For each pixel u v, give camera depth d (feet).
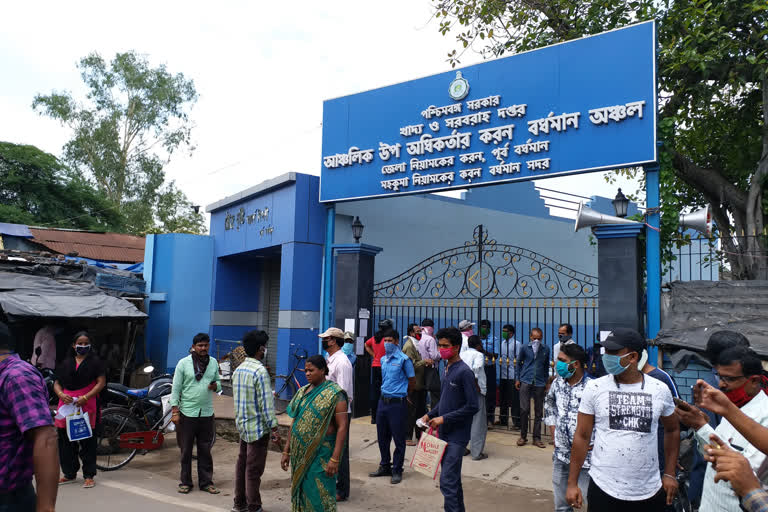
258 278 55.77
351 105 40.78
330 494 15.97
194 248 53.52
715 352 10.59
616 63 30.42
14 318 34.99
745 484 7.09
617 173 46.44
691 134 41.98
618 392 12.64
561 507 16.88
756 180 34.19
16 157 93.09
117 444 27.02
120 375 46.24
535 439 29.84
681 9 37.24
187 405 22.50
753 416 9.63
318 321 41.75
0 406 10.12
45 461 10.00
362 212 44.78
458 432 17.60
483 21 44.57
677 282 28.96
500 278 51.11
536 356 30.09
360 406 37.60
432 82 37.32
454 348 18.04
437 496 22.43
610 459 12.41
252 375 19.76
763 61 34.17
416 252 47.52
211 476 22.80
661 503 12.31
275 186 43.98
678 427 12.78
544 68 32.94
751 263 33.37
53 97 96.22
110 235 75.31
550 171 32.19
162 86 101.40
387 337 24.85
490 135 34.53
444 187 36.11
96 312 37.22
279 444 19.97
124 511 19.72
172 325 51.83
